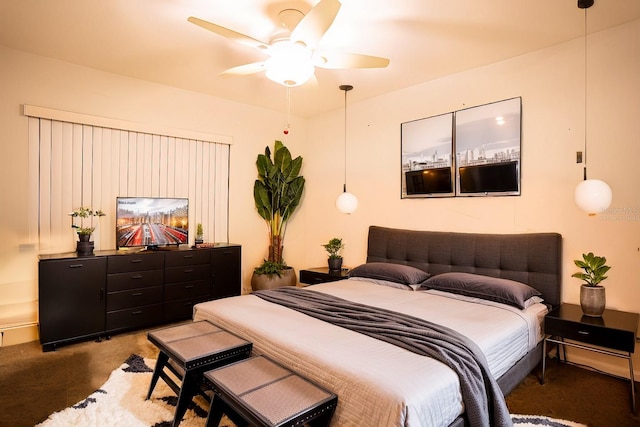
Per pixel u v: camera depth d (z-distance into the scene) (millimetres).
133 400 2289
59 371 2713
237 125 4789
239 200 4855
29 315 3355
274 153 5125
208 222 4582
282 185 5035
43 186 3439
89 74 3646
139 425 2029
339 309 2516
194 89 4289
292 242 5328
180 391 1951
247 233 4938
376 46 3086
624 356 2305
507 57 3299
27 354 3012
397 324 2178
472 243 3443
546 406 2303
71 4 2504
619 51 2744
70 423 2039
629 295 2705
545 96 3121
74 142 3602
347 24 2721
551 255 2982
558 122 3049
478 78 3533
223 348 2049
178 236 4164
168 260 3795
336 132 4949
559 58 3041
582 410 2258
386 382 1518
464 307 2693
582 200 2617
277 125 5199
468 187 3592
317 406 1494
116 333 3557
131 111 3916
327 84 4027
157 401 2283
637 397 2418
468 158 3588
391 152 4277
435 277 3252
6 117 3244
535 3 2441
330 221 5000
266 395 1561
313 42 2322
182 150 4352
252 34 2891
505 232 3355
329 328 2197
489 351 2037
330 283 3613
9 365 2805
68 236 3578
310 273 4449
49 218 3475
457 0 2412
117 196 3867
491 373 1965
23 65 3305
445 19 2652
